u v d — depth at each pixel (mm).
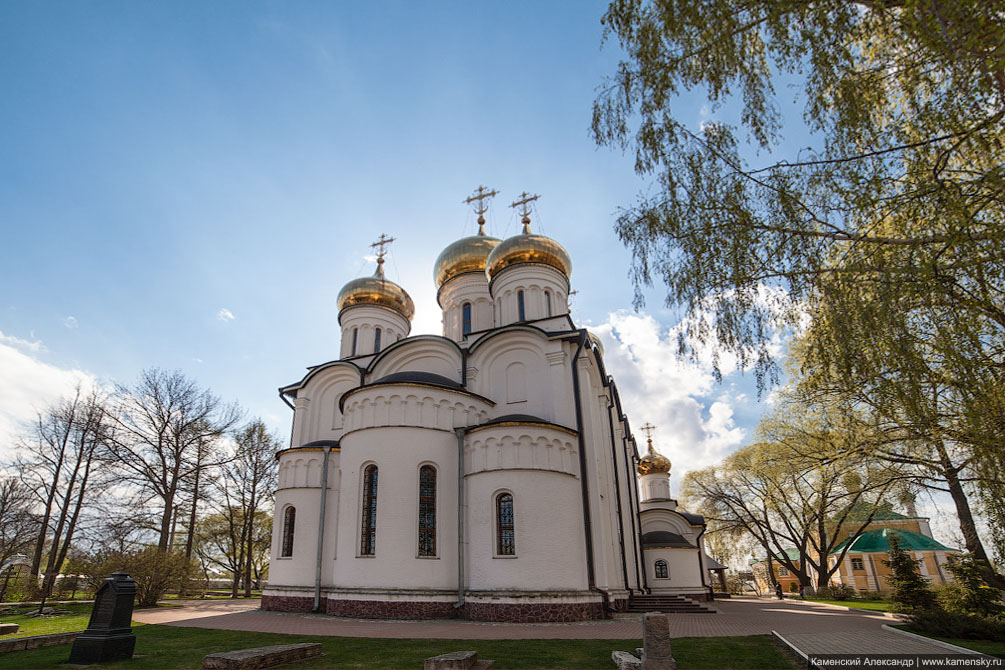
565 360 21172
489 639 12500
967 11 6785
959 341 8078
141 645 11797
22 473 29578
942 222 7895
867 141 8477
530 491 17422
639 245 9531
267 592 20562
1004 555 12039
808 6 8508
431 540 17812
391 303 30281
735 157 9047
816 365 10703
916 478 19688
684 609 21281
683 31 8906
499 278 26719
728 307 9047
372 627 14898
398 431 18531
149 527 29828
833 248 9008
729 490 41500
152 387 31109
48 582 21766
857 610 22781
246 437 35906
